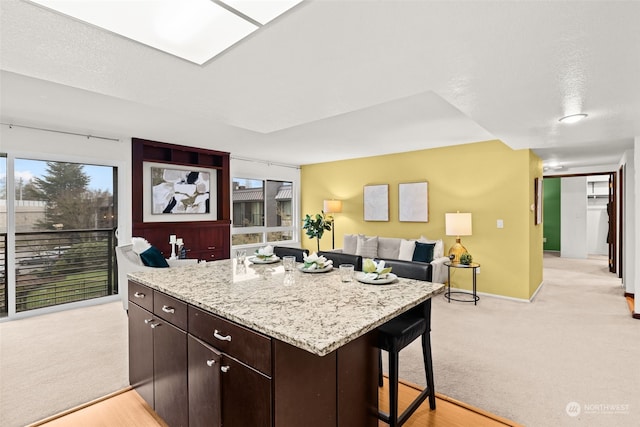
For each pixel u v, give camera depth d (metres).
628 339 3.16
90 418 1.99
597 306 4.27
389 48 1.61
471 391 2.27
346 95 2.24
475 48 1.63
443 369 2.58
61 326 3.49
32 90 2.78
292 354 1.25
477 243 4.93
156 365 1.93
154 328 1.95
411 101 3.06
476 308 4.18
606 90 2.25
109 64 1.74
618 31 1.48
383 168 5.98
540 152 4.84
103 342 3.07
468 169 5.00
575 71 1.94
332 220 6.55
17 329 3.40
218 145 5.21
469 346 3.01
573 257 8.48
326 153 5.87
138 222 4.75
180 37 1.48
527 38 1.53
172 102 2.37
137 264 3.57
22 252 3.81
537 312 4.02
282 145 5.19
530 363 2.67
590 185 9.31
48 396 2.21
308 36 1.49
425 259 4.64
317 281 2.00
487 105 2.59
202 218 5.68
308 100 2.33
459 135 4.44
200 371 1.56
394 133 4.33
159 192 5.10
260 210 6.65
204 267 2.51
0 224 3.66
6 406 2.10
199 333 1.59
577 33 1.50
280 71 1.85
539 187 5.26
